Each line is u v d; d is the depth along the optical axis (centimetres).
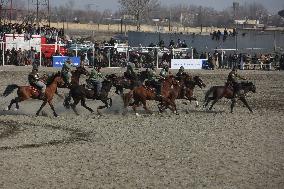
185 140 2238
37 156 1914
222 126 2619
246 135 2383
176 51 6675
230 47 8144
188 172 1709
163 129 2502
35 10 9556
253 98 4028
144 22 17550
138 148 2066
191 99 3244
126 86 3259
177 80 3159
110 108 3216
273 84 5169
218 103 3638
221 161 1866
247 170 1745
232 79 3150
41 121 2695
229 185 1569
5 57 6247
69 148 2056
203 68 6612
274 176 1675
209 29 17000
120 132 2409
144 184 1567
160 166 1784
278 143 2206
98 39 10744
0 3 8025
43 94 2852
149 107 3316
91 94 2936
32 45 6400
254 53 7544
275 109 3372
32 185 1545
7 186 1534
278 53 7219
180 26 19462
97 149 2044
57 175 1656
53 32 7419
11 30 6988
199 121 2767
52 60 6141
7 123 2623
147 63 6256
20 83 4600
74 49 6494
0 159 1861
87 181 1592
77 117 2848
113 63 6328
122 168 1752
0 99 3612
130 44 8538
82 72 3009
